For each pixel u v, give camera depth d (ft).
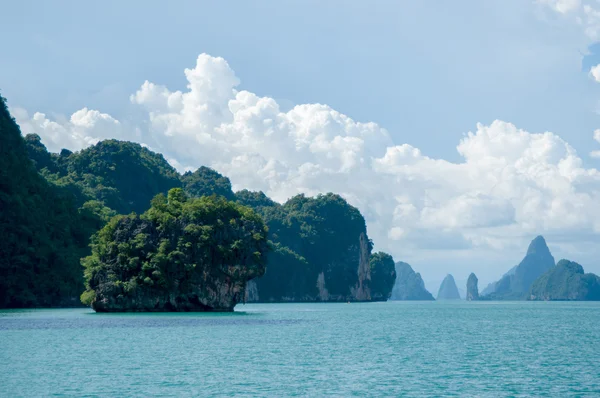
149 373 171.94
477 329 353.92
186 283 463.01
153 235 469.16
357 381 164.04
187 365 186.19
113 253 460.96
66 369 176.04
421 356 213.87
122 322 343.87
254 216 498.28
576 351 232.73
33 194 638.94
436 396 146.72
